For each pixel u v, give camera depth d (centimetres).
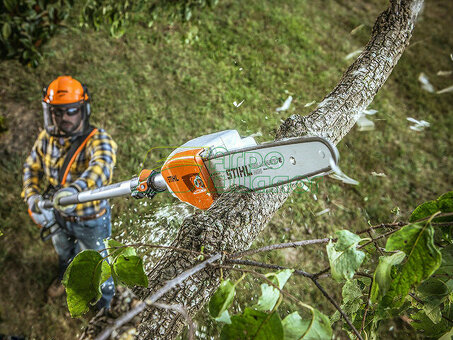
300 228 346
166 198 340
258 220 149
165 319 117
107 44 499
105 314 80
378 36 227
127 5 344
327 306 301
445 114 536
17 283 306
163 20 541
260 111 454
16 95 428
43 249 329
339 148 442
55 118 241
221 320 80
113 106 432
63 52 475
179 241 135
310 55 558
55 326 287
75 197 207
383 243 298
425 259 83
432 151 480
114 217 325
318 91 501
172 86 468
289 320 82
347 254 93
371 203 399
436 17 729
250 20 589
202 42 531
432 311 106
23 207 350
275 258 318
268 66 521
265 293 83
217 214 141
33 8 355
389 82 567
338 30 631
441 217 96
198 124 432
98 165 242
